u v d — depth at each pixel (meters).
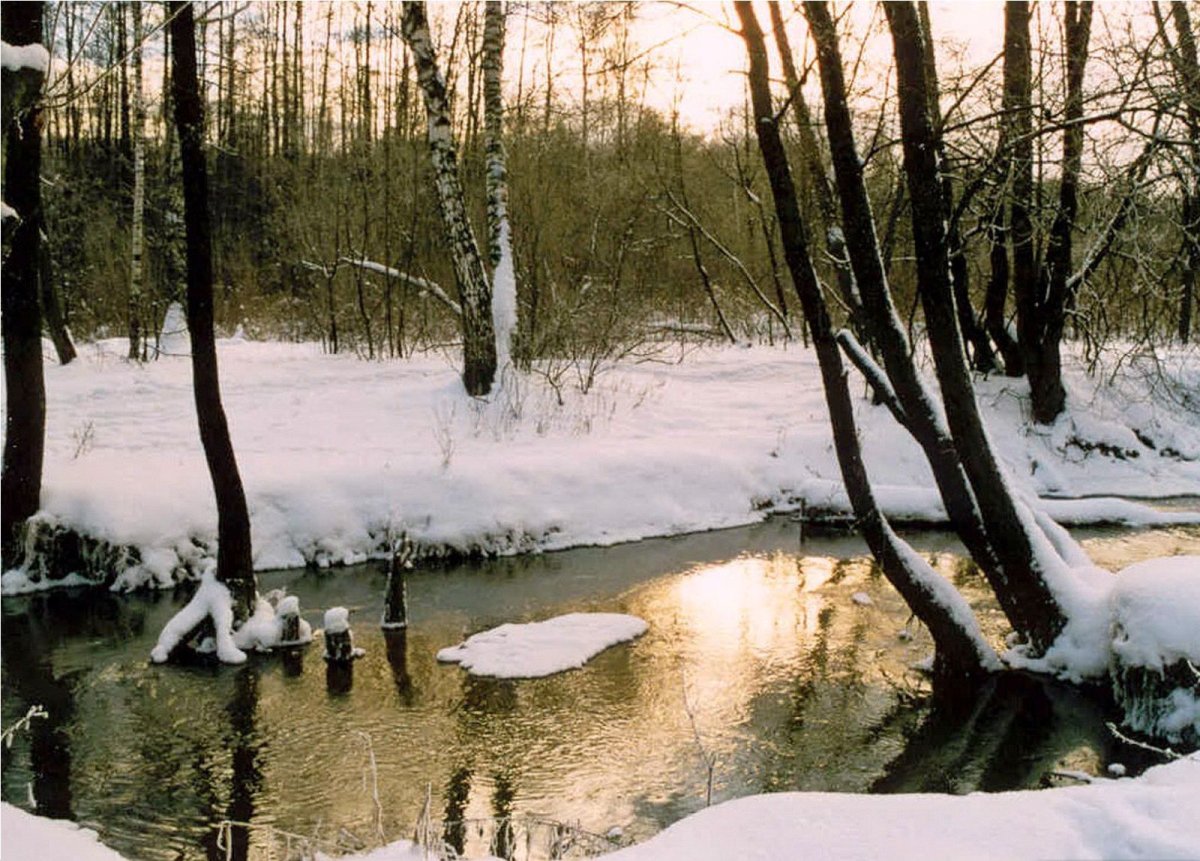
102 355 19.84
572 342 17.50
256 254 30.83
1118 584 8.18
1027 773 6.97
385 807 6.43
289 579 11.40
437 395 15.98
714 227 27.09
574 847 5.82
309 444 13.79
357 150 24.97
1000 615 10.14
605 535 13.28
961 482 8.82
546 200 21.16
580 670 8.82
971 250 10.59
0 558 10.84
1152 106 7.77
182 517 11.34
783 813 3.62
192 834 6.12
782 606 10.66
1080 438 16.69
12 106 4.68
